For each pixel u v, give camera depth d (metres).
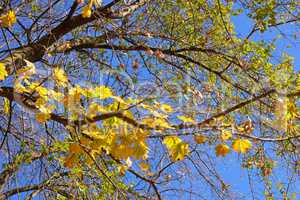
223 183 5.10
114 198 4.57
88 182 4.90
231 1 5.61
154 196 4.68
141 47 5.70
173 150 2.54
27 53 4.43
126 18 5.66
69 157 2.95
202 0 5.81
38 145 4.84
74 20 4.98
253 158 5.39
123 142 2.55
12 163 4.82
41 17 5.08
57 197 5.07
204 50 5.79
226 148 2.56
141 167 2.80
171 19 6.08
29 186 4.99
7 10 4.01
